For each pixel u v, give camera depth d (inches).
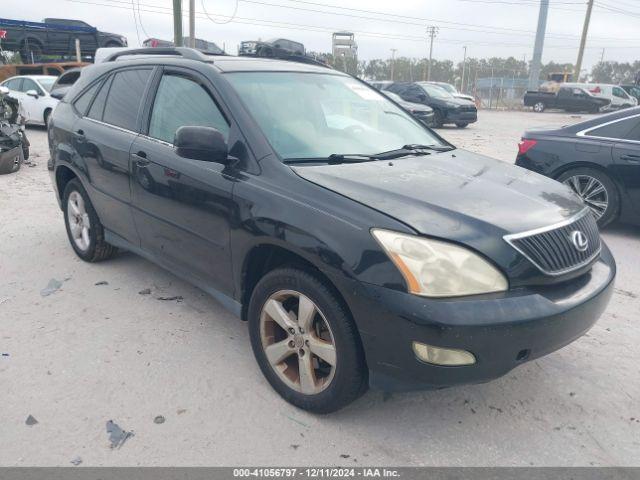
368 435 110.7
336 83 161.2
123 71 176.2
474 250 98.5
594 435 112.8
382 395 124.0
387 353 98.8
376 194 108.8
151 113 156.4
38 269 189.6
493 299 97.3
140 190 152.8
